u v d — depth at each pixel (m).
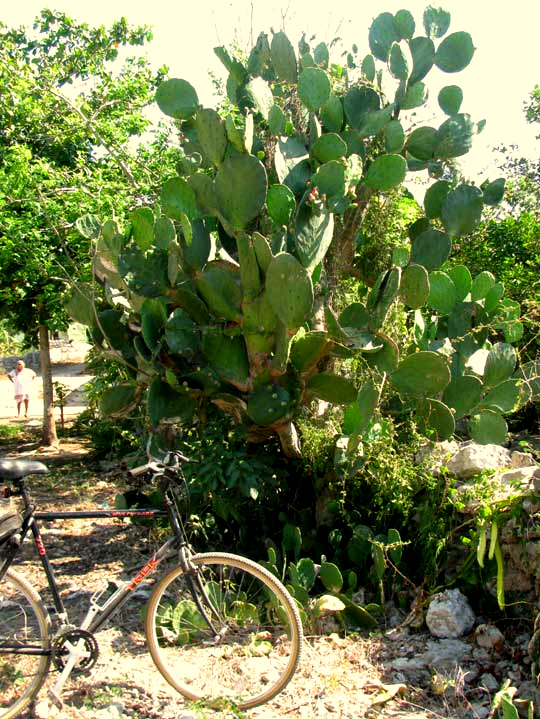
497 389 4.56
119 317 4.80
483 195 4.80
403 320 4.59
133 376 5.06
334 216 4.77
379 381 4.24
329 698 3.34
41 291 10.16
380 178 4.44
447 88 4.84
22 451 11.33
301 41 5.24
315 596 4.39
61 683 3.18
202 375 4.36
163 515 3.41
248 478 4.64
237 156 4.03
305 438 4.88
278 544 4.95
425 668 3.60
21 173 8.36
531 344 6.19
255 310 4.10
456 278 4.81
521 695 3.29
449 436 4.34
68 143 10.18
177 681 3.35
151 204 7.58
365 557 4.54
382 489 4.49
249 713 3.24
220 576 3.88
